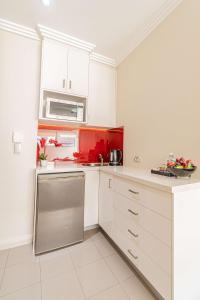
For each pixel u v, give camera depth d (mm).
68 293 1237
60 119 2061
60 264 1549
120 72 2512
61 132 2465
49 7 1609
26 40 1914
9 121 1830
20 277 1378
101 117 2443
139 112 2074
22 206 1876
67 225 1835
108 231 1867
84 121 2273
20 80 1881
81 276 1403
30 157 1925
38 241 1679
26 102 1908
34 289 1265
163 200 1105
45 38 1944
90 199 2080
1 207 1786
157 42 1809
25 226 1888
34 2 1556
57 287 1288
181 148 1494
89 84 2344
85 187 2047
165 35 1702
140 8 1630
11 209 1827
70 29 1904
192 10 1419
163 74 1718
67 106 2133
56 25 1843
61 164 2373
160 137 1743
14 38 1856
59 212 1790
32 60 1941
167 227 1064
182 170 1269
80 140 2611
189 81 1430
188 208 1097
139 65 2094
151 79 1885
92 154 2703
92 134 2719
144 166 1970
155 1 1552
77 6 1601
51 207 1747
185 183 1124
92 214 2094
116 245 1793
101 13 1685
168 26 1667
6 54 1820
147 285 1320
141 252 1312
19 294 1220
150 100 1896
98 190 2141
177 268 1031
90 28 1891
